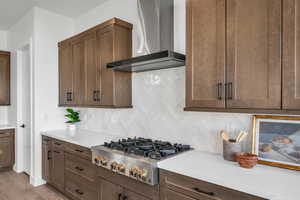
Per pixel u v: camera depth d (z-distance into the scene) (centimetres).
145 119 238
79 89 285
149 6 212
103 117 297
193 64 159
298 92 111
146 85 236
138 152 175
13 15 336
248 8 130
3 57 389
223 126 177
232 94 137
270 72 121
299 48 111
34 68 306
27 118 356
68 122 324
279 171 134
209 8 150
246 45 131
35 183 309
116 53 232
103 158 191
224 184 117
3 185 314
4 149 367
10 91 400
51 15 325
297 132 137
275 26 119
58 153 273
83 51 276
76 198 242
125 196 176
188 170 136
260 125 154
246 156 143
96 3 296
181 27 202
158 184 153
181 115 205
